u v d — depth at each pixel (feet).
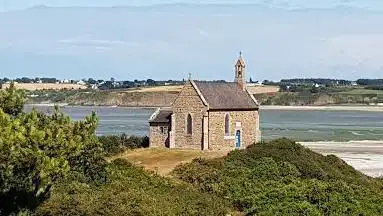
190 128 262.06
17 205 92.22
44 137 92.48
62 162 93.25
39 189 91.97
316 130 598.75
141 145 270.87
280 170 193.36
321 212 140.46
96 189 133.80
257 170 189.47
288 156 209.46
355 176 215.92
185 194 148.56
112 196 124.06
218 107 261.85
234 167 194.29
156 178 167.12
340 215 138.72
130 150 253.85
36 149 88.69
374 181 215.92
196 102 260.01
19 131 88.58
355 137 509.35
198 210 135.33
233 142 267.80
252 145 221.46
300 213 137.69
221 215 139.85
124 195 127.44
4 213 91.09
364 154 370.32
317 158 220.23
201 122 258.78
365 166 314.96
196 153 239.91
